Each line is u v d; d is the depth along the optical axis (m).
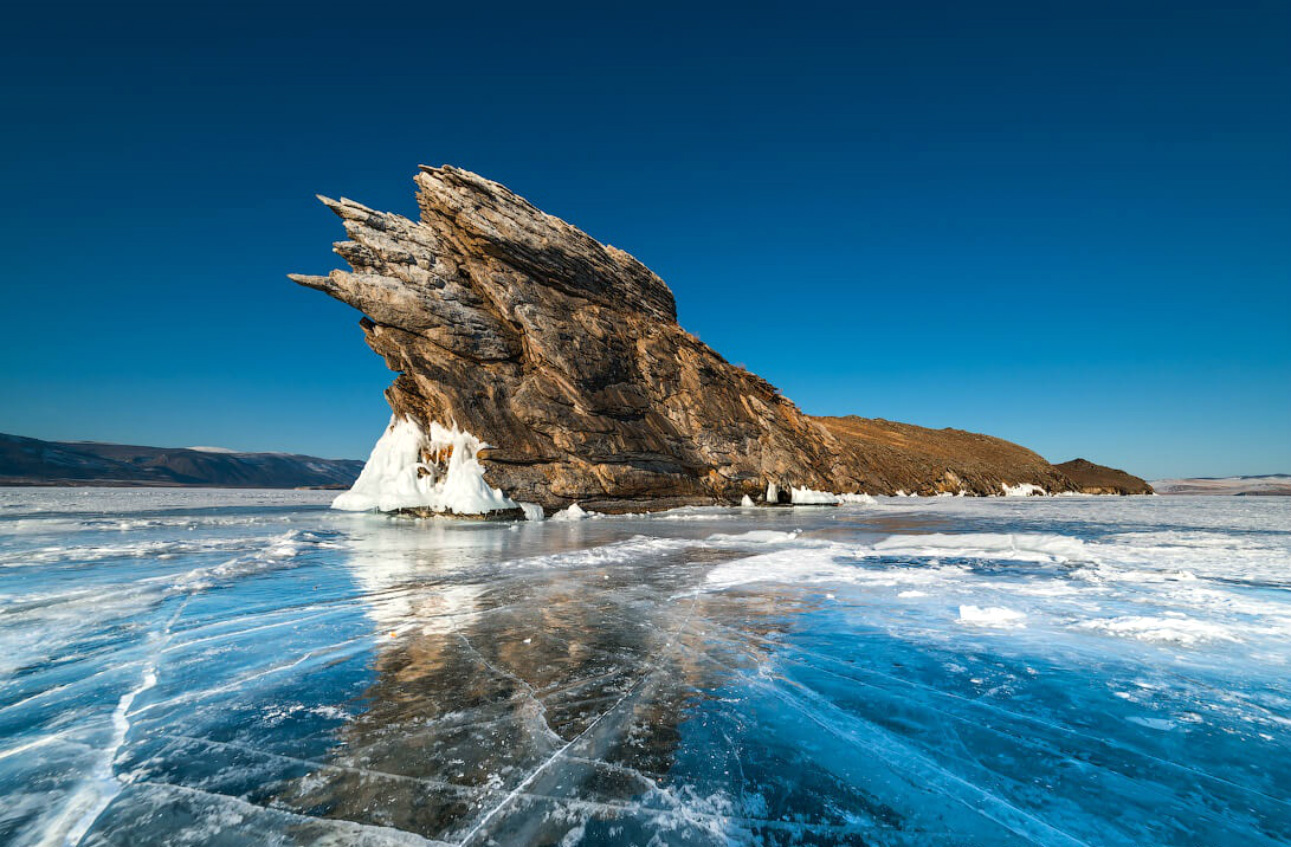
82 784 3.24
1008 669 5.23
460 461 25.08
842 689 4.76
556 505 26.02
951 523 21.86
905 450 64.56
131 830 2.82
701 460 34.28
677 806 3.08
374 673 5.09
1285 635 6.17
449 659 5.48
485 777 3.35
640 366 34.44
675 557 12.25
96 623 6.59
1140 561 11.62
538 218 33.34
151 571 9.80
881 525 20.89
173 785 3.24
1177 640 6.05
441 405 25.97
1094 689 4.72
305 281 25.47
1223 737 3.89
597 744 3.79
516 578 9.66
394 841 2.74
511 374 28.47
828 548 13.93
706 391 37.31
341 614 7.15
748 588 8.91
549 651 5.75
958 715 4.26
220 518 22.36
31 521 19.41
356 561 11.44
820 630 6.51
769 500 36.09
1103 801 3.15
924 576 9.93
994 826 2.94
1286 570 10.44
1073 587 8.91
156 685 4.76
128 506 31.50
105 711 4.25
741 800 3.15
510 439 26.59
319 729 3.97
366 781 3.29
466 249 29.77
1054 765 3.54
